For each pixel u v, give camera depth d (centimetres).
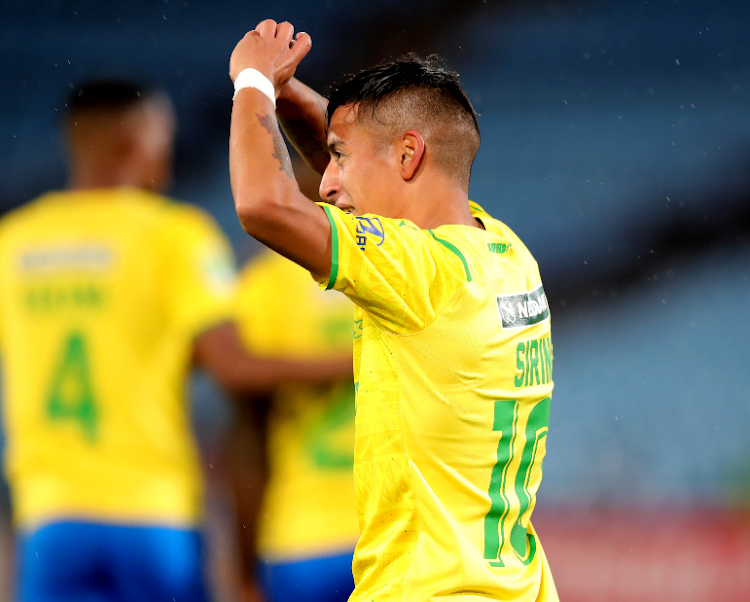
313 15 4853
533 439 648
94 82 1075
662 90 4878
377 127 646
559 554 2762
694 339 4241
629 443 3800
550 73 4938
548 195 4597
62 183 4425
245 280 1259
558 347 4297
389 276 560
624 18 5041
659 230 4506
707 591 2534
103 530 1005
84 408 1015
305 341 1229
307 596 1184
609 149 4722
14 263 1050
